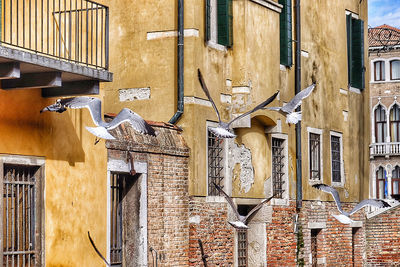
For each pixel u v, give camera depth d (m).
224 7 27.81
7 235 19.14
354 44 37.66
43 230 20.11
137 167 23.88
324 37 34.53
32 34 20.81
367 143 38.38
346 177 36.03
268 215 29.56
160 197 24.84
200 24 26.64
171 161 25.39
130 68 26.94
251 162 28.94
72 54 21.66
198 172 26.30
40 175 20.23
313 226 32.81
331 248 34.41
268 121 29.39
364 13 38.59
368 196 38.19
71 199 21.11
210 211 26.86
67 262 20.86
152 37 26.77
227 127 16.17
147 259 24.09
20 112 19.62
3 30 20.30
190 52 26.23
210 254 26.73
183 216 25.77
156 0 26.77
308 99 33.00
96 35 21.27
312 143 33.56
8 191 19.59
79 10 20.81
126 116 13.31
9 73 17.98
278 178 30.86
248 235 29.66
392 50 74.06
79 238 21.31
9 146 19.23
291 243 31.11
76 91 20.47
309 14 33.38
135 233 24.05
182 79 26.09
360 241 36.84
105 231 22.34
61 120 20.86
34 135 19.98
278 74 29.73
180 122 26.27
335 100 35.25
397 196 37.12
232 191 27.91
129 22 27.05
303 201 32.19
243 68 28.00
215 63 27.34
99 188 22.14
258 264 29.55
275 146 30.67
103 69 21.38
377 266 36.97
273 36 29.55
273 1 29.61
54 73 19.06
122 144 23.14
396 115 74.88
